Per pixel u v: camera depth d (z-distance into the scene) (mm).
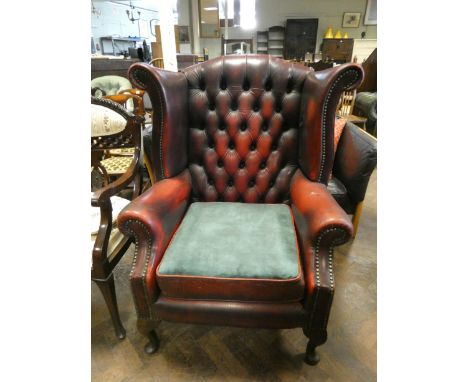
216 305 901
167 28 2051
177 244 961
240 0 6797
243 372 1012
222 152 1277
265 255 901
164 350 1092
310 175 1105
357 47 6035
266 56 1218
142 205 919
